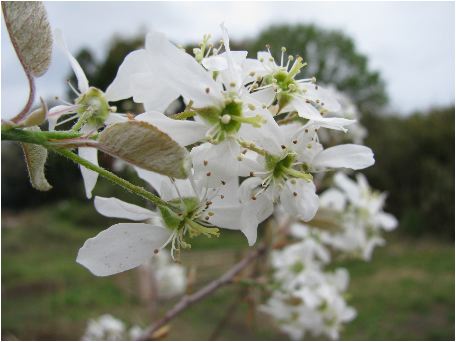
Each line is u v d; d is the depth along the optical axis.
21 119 0.05
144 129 0.05
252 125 0.06
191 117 0.07
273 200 0.06
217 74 0.06
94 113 0.06
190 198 0.06
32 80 0.05
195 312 0.40
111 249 0.06
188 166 0.05
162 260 0.19
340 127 0.06
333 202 0.15
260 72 0.07
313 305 0.15
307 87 0.07
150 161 0.05
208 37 0.07
